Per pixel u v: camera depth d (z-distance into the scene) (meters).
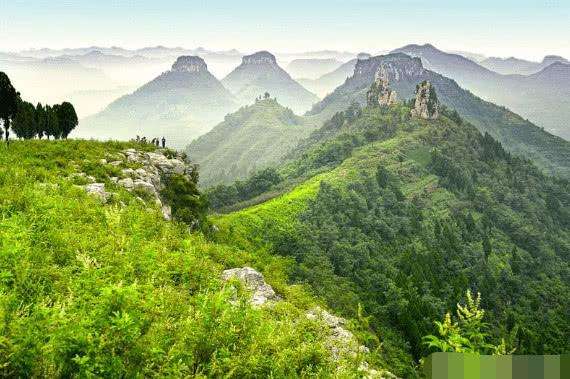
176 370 6.51
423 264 110.31
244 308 9.10
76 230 16.14
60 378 5.85
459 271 118.69
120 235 15.69
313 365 8.62
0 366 5.46
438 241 140.75
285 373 8.06
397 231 140.75
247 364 7.45
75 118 65.44
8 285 9.36
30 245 12.68
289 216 129.12
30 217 15.64
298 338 9.75
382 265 100.94
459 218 167.75
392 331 67.00
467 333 5.12
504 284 127.12
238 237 44.50
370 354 8.85
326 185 157.50
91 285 9.18
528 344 81.88
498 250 157.38
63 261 12.69
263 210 129.25
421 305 78.62
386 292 77.31
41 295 8.94
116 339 6.18
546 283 142.00
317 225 122.88
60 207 18.52
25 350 5.75
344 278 80.19
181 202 38.12
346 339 11.80
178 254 16.25
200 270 15.19
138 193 31.11
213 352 7.54
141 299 8.89
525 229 179.00
